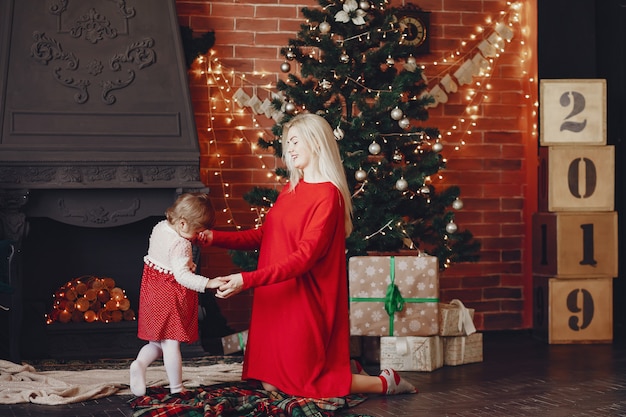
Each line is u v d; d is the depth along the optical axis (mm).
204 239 3984
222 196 6105
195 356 5270
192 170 5242
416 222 5383
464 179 6445
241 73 6133
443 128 6410
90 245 5758
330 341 3803
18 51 5191
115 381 4395
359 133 5133
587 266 5805
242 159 6137
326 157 3865
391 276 4762
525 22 6508
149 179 5184
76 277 5719
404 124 5133
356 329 4758
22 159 5004
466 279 6445
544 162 5941
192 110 5363
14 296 4949
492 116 6480
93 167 5109
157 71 5371
